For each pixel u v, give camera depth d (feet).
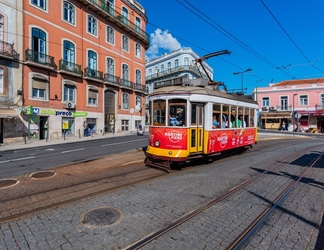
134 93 104.73
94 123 84.38
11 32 59.16
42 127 67.82
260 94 133.18
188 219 13.07
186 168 26.76
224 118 31.14
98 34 86.22
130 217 13.37
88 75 80.23
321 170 25.61
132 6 102.99
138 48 109.40
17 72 60.13
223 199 16.37
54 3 70.18
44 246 10.35
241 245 10.40
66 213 13.96
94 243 10.59
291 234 11.42
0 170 26.40
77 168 26.86
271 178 22.20
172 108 26.14
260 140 66.80
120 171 25.17
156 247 10.25
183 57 139.54
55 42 70.38
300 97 122.31
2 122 57.52
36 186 19.60
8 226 12.33
